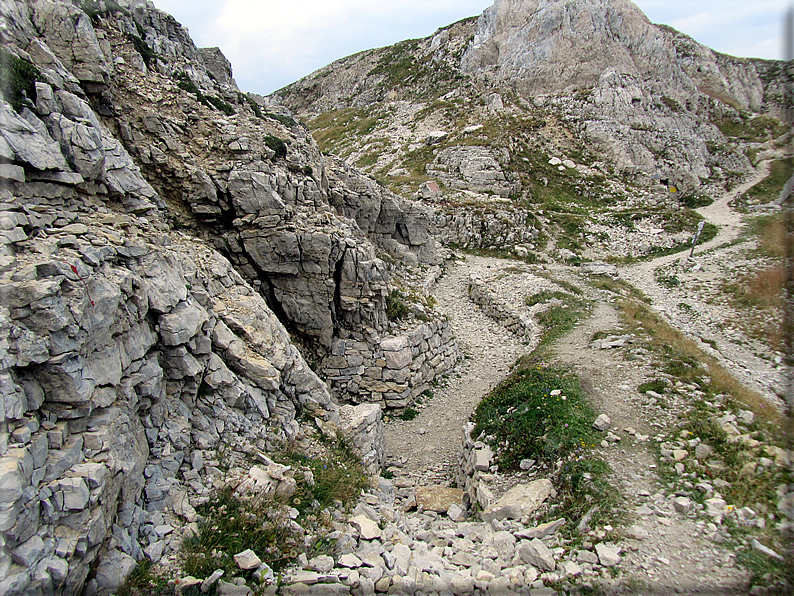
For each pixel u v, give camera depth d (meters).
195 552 7.61
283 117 24.95
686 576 8.02
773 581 7.65
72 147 9.71
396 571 8.48
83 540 6.18
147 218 12.52
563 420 12.77
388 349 18.25
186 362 9.68
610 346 18.17
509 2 86.81
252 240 15.91
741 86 83.88
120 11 17.41
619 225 47.50
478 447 13.49
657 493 10.00
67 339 6.76
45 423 6.65
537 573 8.52
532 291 29.23
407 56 105.12
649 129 65.88
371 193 27.69
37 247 7.35
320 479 10.72
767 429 11.41
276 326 13.31
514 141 61.41
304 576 7.77
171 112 15.83
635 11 79.62
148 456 8.70
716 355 21.56
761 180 59.75
